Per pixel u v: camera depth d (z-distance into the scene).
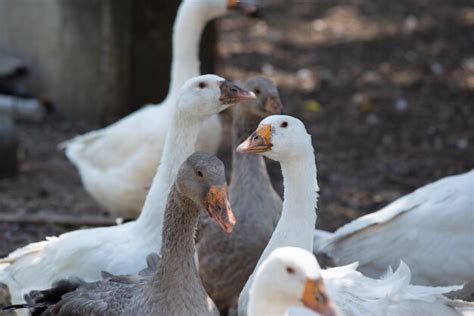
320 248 9.20
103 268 8.24
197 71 11.46
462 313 7.26
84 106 17.14
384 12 25.66
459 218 8.75
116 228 8.69
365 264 9.02
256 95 9.48
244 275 8.98
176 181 7.04
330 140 16.64
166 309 6.97
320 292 5.46
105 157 11.91
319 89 19.52
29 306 7.56
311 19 25.02
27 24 17.91
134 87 16.81
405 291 7.24
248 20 24.67
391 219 8.97
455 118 17.78
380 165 15.36
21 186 13.85
